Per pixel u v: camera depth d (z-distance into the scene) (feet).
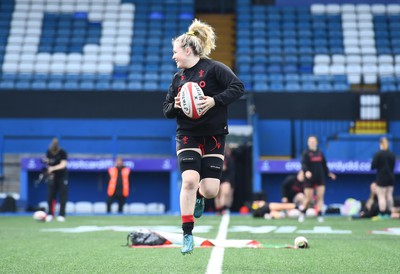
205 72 58.70
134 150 208.23
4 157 206.18
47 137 208.85
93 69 245.65
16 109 210.38
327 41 259.80
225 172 173.37
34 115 210.38
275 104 207.21
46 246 80.59
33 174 201.26
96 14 270.05
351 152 202.69
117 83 240.32
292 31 264.11
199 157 57.57
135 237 79.30
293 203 176.55
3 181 203.82
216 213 184.24
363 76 242.58
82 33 261.65
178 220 150.30
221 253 68.54
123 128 210.79
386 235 100.17
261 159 199.72
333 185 200.34
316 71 245.65
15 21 264.72
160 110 211.20
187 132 57.67
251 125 200.34
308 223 137.08
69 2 271.49
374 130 210.79
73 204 198.70
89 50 253.44
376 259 64.44
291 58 249.55
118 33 262.26
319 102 207.82
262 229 115.03
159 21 269.85
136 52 254.47
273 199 200.54
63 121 210.38
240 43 258.37
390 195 156.97
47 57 249.75
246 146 198.90
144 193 203.10
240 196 197.88
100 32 262.67
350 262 61.67
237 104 207.00
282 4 277.64
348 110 208.03
